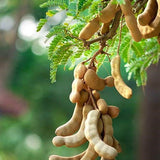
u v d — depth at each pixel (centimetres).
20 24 1925
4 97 1816
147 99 1056
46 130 1647
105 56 277
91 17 240
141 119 1093
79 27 246
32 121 1648
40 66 1692
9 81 1859
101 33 239
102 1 237
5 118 1759
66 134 232
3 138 1655
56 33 240
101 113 225
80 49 251
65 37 244
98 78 230
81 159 222
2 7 1950
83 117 230
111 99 1573
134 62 315
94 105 229
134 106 1542
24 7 1877
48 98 1644
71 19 244
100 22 240
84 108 230
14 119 1766
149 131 1077
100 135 223
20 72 1852
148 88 1042
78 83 229
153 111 1061
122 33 273
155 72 999
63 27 240
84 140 226
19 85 1797
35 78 1688
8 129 1694
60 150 1595
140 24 221
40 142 1645
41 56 1767
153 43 299
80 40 244
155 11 224
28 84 1686
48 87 1648
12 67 1869
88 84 230
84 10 244
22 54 1872
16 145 1628
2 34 1941
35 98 1661
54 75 250
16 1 1909
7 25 1981
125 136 1577
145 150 1091
